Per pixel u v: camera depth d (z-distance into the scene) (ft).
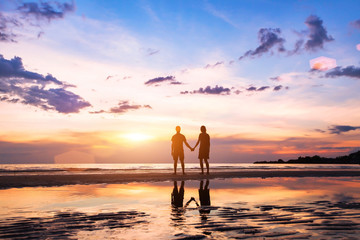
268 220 10.67
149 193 19.67
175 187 24.02
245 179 34.01
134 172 45.14
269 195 18.83
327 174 43.98
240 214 11.95
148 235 8.56
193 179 32.78
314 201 15.97
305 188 23.75
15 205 14.15
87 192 19.85
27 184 24.32
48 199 16.29
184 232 8.89
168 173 42.37
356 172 50.93
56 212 12.37
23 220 10.65
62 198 16.74
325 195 18.85
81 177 31.60
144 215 11.78
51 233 8.77
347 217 11.23
